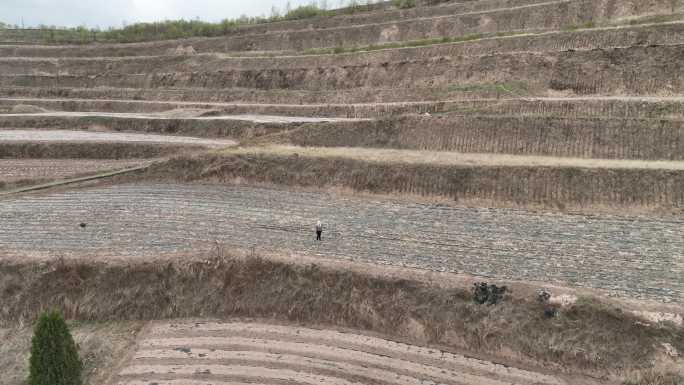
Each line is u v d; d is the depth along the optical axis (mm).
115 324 22000
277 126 41438
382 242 24562
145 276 23062
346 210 28297
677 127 28828
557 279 20734
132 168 35594
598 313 18656
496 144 32469
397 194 29438
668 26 39562
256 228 26500
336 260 23047
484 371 18328
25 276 23281
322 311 21547
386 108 42531
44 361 15688
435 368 18594
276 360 19328
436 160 30578
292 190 31297
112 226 27328
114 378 18688
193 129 45188
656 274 20547
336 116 44750
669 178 25344
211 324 21688
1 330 21750
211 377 18547
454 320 19891
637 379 17188
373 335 20516
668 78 35406
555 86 39125
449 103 39938
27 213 29453
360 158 31828
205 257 23672
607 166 26953
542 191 26953
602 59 38656
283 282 22438
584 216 25375
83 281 23031
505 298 19938
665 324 17984
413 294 20938
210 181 32938
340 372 18562
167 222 27516
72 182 34344
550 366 18297
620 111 32906
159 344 20516
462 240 24312
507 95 39125
